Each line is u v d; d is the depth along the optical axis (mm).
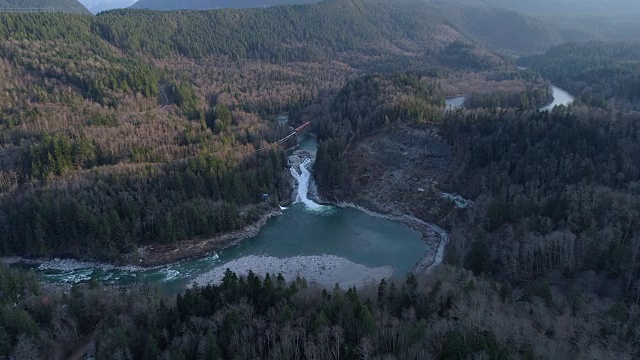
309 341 92188
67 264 164625
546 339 88750
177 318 106438
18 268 152500
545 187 166125
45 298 125375
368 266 160625
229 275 118812
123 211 173875
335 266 160875
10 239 167375
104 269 162125
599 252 123625
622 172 159625
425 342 90750
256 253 170625
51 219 168500
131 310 119688
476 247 142875
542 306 102938
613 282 115938
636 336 89875
